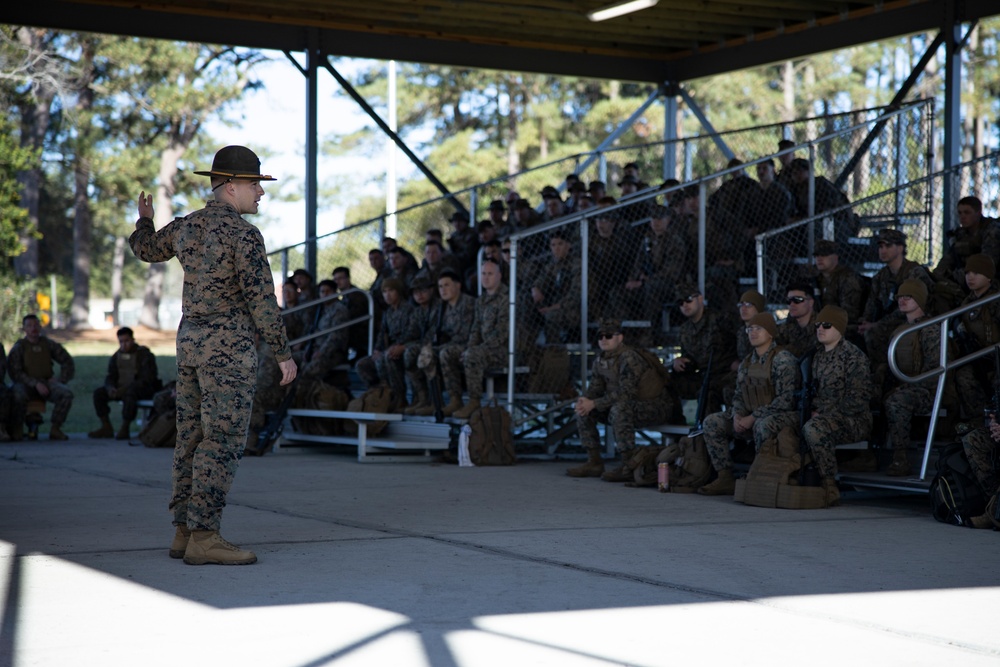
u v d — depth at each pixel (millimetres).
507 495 8312
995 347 7086
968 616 4426
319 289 13977
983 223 9805
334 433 12094
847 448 8312
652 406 9422
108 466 10516
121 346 14734
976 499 6793
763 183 11891
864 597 4746
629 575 5168
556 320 11516
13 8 13984
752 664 3748
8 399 14086
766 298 11719
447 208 34531
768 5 14344
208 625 4199
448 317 11852
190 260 5422
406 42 15883
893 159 12477
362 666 3670
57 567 5328
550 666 3686
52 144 44688
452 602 4586
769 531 6570
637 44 16844
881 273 9547
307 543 6035
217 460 5422
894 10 13852
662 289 11453
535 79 43594
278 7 14945
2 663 3693
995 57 40469
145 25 14562
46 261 52344
